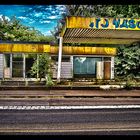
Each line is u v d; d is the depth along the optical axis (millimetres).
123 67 30297
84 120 8875
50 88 18281
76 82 21562
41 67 23859
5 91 16984
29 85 19625
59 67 21297
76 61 26109
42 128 7672
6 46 24656
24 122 8555
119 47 30500
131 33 19844
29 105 12141
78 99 14250
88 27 17312
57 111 10680
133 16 30094
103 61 26469
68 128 7684
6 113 10188
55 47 24906
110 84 20625
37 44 24828
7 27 43469
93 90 18000
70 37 22188
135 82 21953
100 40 24422
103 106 11906
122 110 10906
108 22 17438
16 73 25328
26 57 25391
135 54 29750
